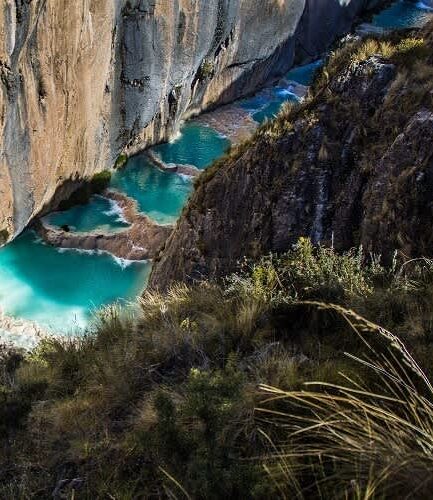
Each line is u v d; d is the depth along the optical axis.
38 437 5.23
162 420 3.79
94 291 19.08
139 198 23.98
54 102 19.45
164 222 22.20
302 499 3.09
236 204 10.67
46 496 4.41
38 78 18.25
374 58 9.91
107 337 7.47
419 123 8.14
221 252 10.66
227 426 3.73
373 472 3.00
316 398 3.70
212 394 3.73
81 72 20.58
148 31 23.52
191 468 3.44
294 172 9.73
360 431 3.35
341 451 3.35
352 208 8.80
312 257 7.36
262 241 9.84
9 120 17.36
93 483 4.26
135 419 4.82
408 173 7.81
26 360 8.60
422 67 9.16
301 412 3.91
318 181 9.43
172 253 12.13
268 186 10.10
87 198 23.08
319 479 3.26
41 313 17.72
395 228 7.71
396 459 2.96
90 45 20.52
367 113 9.47
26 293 18.56
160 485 3.82
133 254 20.55
